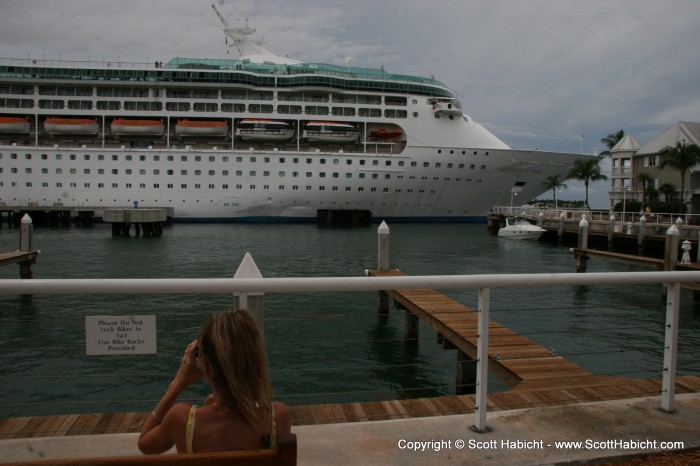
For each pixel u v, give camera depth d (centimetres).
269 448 193
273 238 3338
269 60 4806
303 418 421
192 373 215
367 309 1329
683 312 1402
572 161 4525
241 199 4166
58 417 413
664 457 301
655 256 2542
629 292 1645
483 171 4341
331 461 290
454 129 4475
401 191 4281
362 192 4241
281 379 877
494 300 1480
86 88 4256
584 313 1358
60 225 4256
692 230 2402
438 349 1052
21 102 4184
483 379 327
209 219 4209
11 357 941
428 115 4450
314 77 4328
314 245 2966
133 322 285
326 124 4303
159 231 3591
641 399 388
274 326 1176
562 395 488
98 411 741
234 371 190
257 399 195
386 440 315
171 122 4441
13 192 4034
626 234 2673
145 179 4097
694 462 295
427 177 4275
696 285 1478
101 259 2378
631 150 4778
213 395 215
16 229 3969
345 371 918
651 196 4281
